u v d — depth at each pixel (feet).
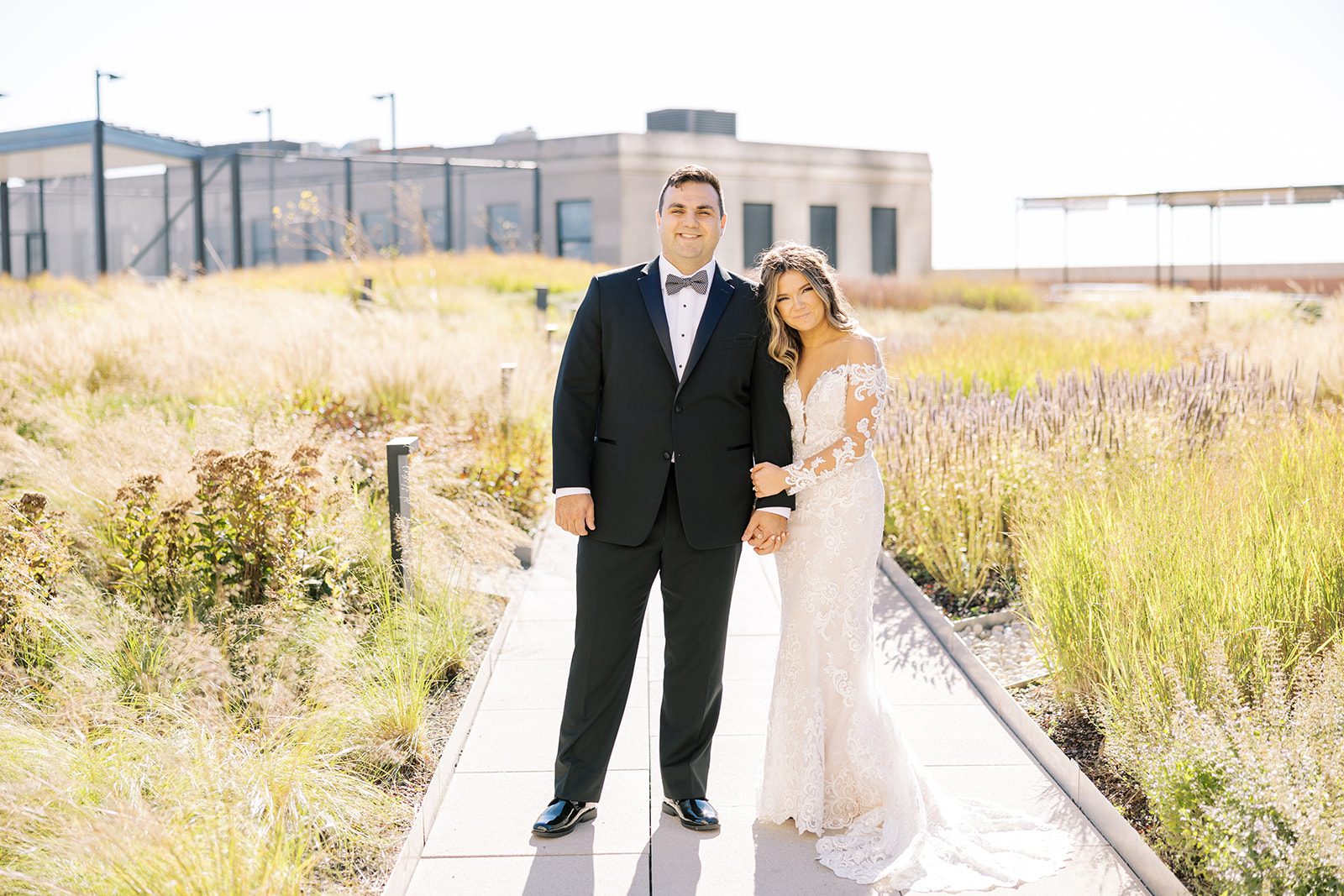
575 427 11.24
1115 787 11.76
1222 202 89.76
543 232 109.81
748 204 112.06
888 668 15.72
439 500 18.94
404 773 12.33
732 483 11.19
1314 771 9.21
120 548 16.35
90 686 12.22
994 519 19.01
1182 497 15.56
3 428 21.43
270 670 13.58
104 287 56.54
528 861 10.77
